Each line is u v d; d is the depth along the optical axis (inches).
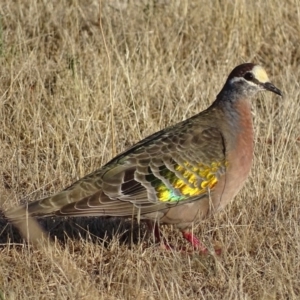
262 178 681.0
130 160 593.6
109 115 771.4
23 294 539.5
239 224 640.4
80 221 640.4
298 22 910.4
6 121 772.0
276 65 882.1
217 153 601.6
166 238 625.0
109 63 719.7
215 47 893.8
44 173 703.1
